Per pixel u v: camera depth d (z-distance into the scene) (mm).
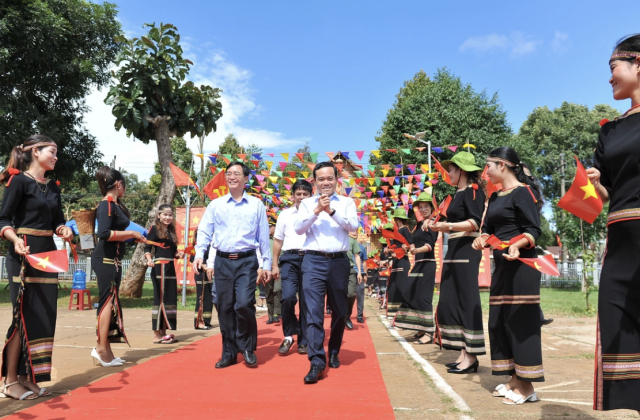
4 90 14844
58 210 3404
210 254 4543
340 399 2986
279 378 3648
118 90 12195
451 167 4168
